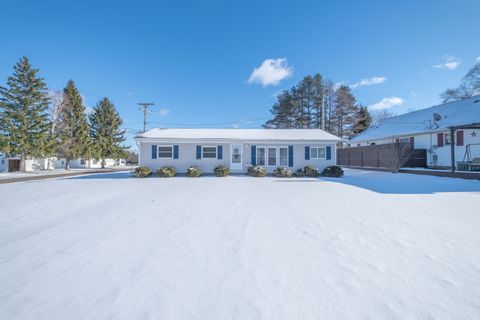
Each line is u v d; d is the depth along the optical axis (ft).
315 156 55.67
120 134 114.01
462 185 34.37
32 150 75.82
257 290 8.05
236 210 19.53
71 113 92.02
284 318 6.76
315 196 26.11
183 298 7.66
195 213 18.56
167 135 56.75
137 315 6.91
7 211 19.43
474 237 12.92
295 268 9.54
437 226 14.90
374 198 24.68
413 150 62.08
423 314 6.88
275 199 24.44
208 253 10.99
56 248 11.67
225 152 55.83
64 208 20.45
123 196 26.53
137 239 12.85
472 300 7.48
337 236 13.19
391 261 10.13
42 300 7.59
